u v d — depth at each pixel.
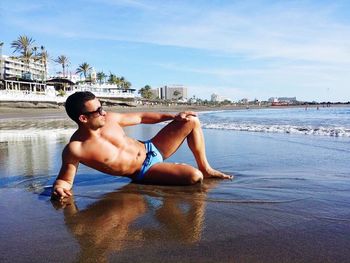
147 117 4.36
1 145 8.50
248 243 2.27
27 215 3.00
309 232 2.45
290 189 3.74
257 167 5.12
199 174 4.00
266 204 3.19
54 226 2.70
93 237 2.44
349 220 2.70
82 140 3.79
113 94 80.88
